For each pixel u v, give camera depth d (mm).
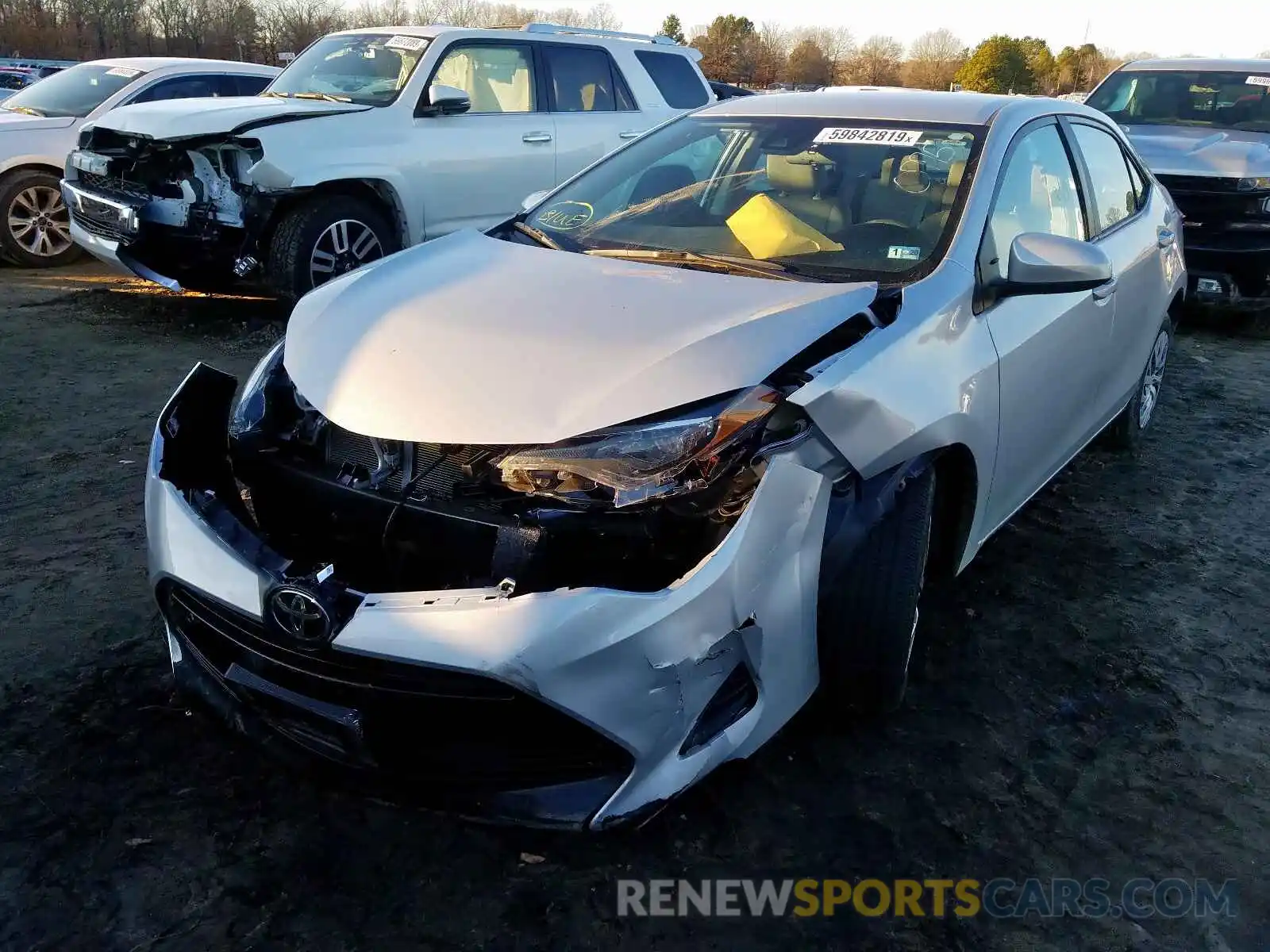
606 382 2203
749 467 2186
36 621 3084
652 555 2135
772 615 2211
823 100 3711
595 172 3738
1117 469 4777
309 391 2391
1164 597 3590
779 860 2324
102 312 7055
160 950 2016
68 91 8812
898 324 2592
